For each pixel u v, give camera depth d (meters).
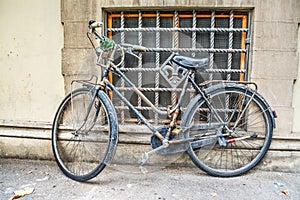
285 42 2.41
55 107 2.70
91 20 2.33
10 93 2.73
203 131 2.43
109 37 2.60
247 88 2.37
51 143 2.71
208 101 2.37
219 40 2.54
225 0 2.38
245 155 2.54
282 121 2.49
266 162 2.56
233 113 2.43
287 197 2.14
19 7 2.60
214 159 2.57
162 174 2.51
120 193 2.19
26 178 2.41
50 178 2.42
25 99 2.72
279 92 2.47
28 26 2.62
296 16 2.38
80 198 2.12
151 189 2.25
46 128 2.69
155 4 2.42
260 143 2.51
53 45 2.61
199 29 2.49
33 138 2.71
